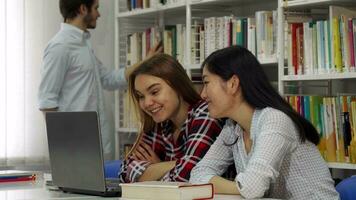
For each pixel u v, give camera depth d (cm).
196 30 423
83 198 214
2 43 448
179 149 266
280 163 208
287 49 352
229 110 216
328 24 331
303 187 217
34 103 460
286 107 216
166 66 252
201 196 182
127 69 454
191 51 423
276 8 412
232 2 421
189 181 231
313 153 221
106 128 453
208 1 411
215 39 405
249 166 202
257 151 204
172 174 242
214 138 244
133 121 478
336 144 329
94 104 443
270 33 366
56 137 237
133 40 478
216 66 214
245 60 214
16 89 453
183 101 259
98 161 218
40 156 462
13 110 452
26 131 457
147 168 259
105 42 516
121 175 268
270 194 220
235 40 390
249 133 219
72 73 430
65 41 424
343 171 359
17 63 453
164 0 453
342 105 325
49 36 468
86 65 434
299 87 374
